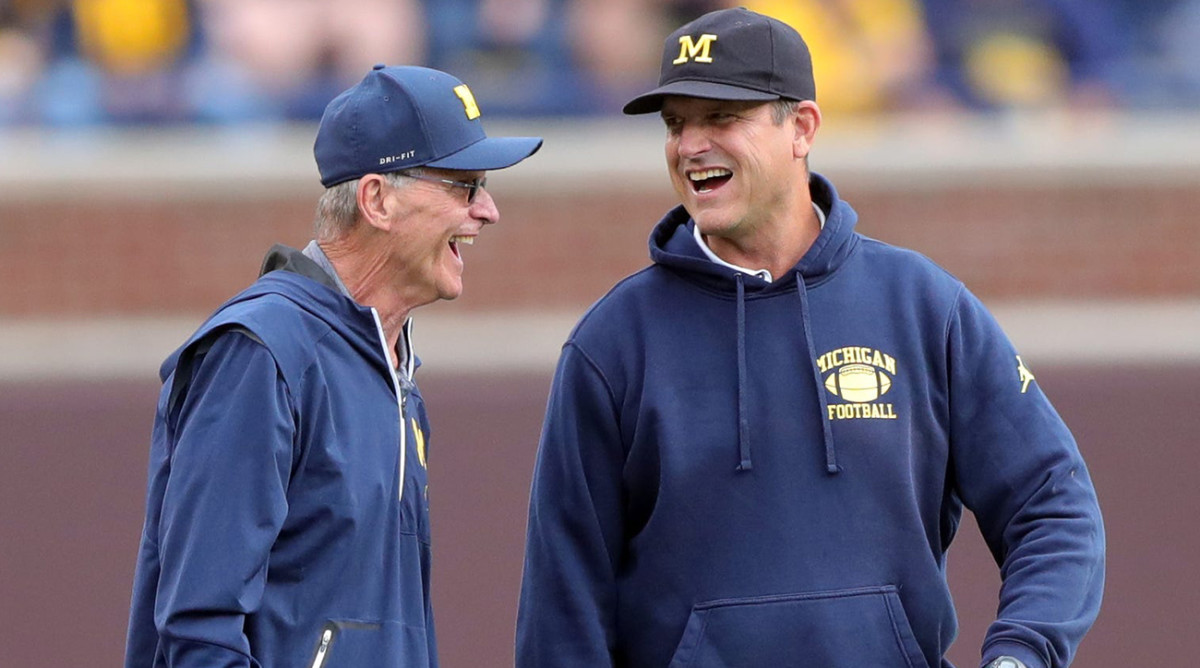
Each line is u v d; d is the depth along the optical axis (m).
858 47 35.78
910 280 12.36
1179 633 29.33
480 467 30.56
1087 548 11.84
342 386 11.10
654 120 34.22
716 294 12.23
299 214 32.03
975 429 12.23
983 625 28.14
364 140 11.53
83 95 34.34
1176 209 31.69
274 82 34.88
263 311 10.88
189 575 10.28
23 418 31.08
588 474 12.23
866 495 11.87
